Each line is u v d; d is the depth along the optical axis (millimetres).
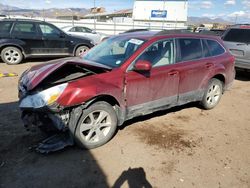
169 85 4359
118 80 3703
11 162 3295
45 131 3643
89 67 3809
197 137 4188
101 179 3070
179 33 4660
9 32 9586
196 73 4773
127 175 3162
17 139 3826
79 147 3631
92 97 3408
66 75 3863
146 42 4090
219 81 5445
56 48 10500
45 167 3232
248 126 4742
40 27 10109
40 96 3316
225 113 5359
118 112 3865
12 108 5016
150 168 3314
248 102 6191
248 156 3693
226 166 3428
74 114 3393
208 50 5133
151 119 4797
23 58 10297
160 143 3930
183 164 3426
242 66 8289
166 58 4328
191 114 5188
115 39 4637
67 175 3109
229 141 4117
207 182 3100
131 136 4094
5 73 7953
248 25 8703
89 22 28781
